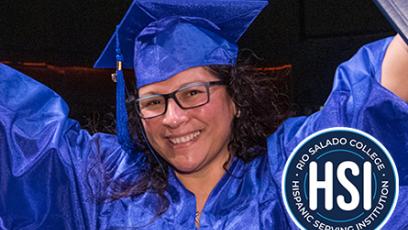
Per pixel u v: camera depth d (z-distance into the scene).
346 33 6.27
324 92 6.36
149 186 1.63
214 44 1.60
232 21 1.64
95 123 2.16
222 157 1.61
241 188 1.59
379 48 1.54
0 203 1.62
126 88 1.73
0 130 1.65
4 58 6.28
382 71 1.50
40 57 6.38
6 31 6.29
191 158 1.52
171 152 1.53
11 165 1.62
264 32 6.46
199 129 1.50
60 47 6.40
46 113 1.70
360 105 1.51
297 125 1.65
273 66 6.48
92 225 1.61
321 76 6.36
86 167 1.65
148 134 1.54
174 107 1.49
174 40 1.59
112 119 2.13
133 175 1.67
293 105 1.78
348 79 1.56
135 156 1.70
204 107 1.50
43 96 1.72
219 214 1.57
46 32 6.34
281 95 1.78
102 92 6.63
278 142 1.62
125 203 1.62
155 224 1.58
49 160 1.63
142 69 1.57
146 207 1.61
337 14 6.25
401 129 1.49
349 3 6.19
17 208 1.61
